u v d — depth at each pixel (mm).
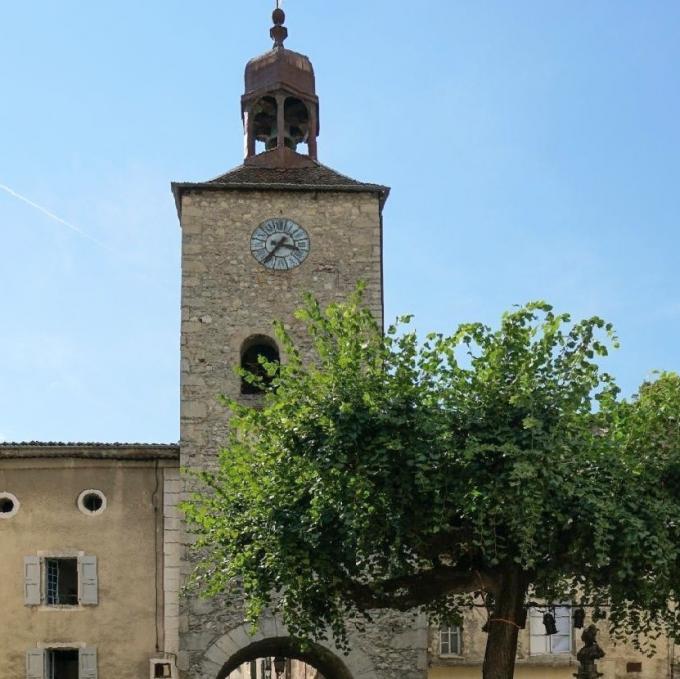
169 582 19312
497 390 14055
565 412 13664
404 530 13680
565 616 21141
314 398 14508
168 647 18984
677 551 13625
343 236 21844
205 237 21609
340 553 13969
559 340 14227
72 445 19703
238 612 19203
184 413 20312
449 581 14586
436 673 20719
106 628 19031
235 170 22906
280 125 23375
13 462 19734
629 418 14820
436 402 14203
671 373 15844
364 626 19328
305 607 14711
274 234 21719
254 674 39062
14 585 19125
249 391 21125
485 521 13719
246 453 15688
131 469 19922
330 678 21609
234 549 14938
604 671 20844
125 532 19547
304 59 24109
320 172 23016
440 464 13648
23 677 18672
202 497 16422
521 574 14398
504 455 13086
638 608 16094
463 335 14516
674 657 20984
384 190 22094
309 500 14242
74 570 19719
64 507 19594
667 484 14547
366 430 13703
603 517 13203
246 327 21109
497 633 14164
